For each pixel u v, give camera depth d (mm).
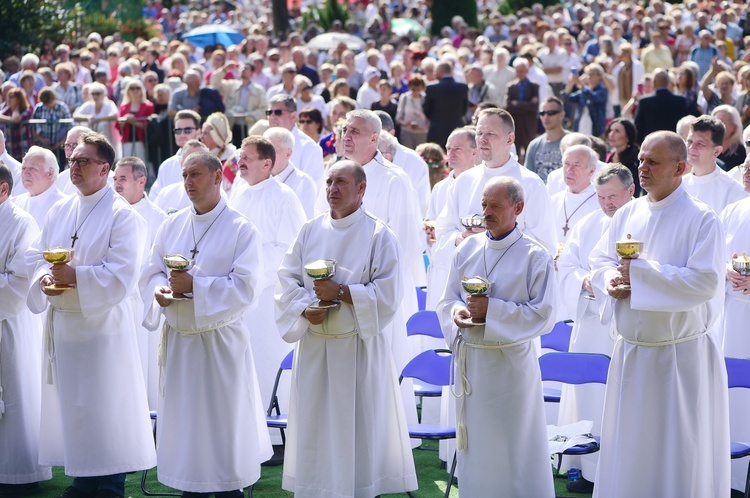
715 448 8227
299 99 22188
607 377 8570
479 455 8352
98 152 9406
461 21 38625
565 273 10281
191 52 33094
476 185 10930
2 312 9680
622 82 26438
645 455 8117
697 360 8086
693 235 8047
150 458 9555
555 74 28391
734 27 34625
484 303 8148
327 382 8664
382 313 8602
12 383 9773
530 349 8328
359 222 8773
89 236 9383
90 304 9125
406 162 13586
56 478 10359
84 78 28094
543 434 8391
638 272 7934
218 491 8836
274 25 41500
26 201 11594
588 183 11797
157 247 9344
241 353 8984
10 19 32281
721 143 11016
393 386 8844
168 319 8984
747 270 8664
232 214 9156
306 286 8859
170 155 22328
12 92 21297
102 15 38219
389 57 30703
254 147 10922
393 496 9453
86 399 9297
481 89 24922
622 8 42500
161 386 9078
